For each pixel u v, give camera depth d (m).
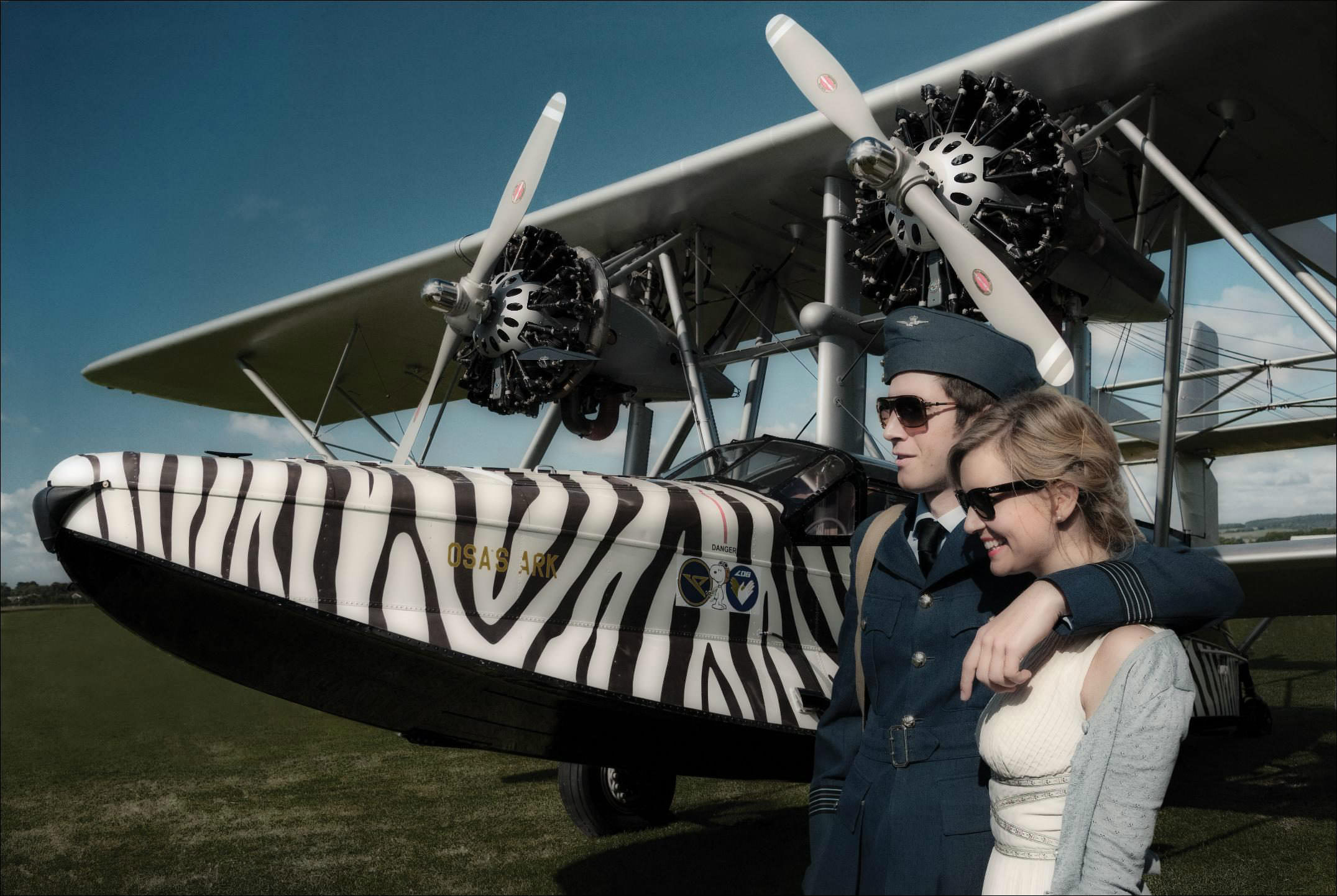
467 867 3.59
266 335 8.18
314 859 3.69
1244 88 4.53
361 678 2.61
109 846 3.89
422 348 8.37
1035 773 1.03
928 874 1.15
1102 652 1.03
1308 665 12.34
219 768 5.62
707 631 2.94
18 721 7.67
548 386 4.68
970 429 1.16
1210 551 4.43
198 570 2.29
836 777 1.43
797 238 6.31
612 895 3.28
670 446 6.33
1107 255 3.91
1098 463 1.10
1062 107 4.79
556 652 2.65
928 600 1.29
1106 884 0.93
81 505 2.27
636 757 3.05
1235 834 4.19
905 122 3.74
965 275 2.88
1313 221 5.98
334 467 2.55
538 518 2.71
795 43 3.63
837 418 4.97
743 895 3.29
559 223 6.36
